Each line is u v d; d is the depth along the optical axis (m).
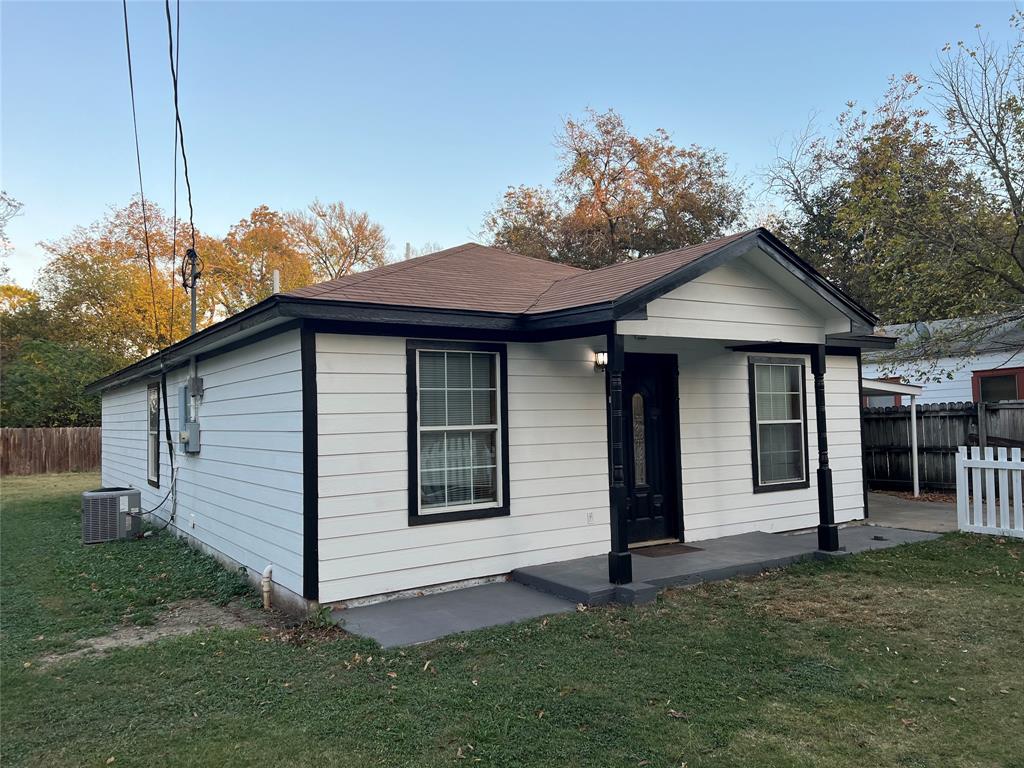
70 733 3.75
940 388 16.75
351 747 3.47
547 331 6.87
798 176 22.72
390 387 6.32
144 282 30.47
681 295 6.51
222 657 4.90
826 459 7.74
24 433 23.16
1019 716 3.67
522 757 3.32
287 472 6.26
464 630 5.27
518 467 7.07
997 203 13.14
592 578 6.44
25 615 6.30
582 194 27.81
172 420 10.66
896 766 3.18
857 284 20.95
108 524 10.12
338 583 5.95
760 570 7.10
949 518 10.29
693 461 8.42
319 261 34.72
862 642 4.92
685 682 4.22
